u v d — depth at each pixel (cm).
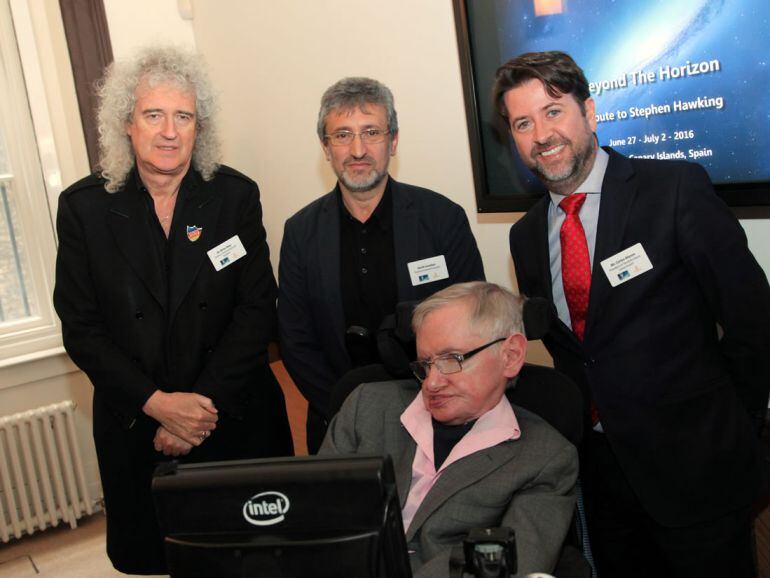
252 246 224
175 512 94
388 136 207
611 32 218
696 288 167
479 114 261
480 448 151
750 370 167
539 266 187
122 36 400
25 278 369
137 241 210
